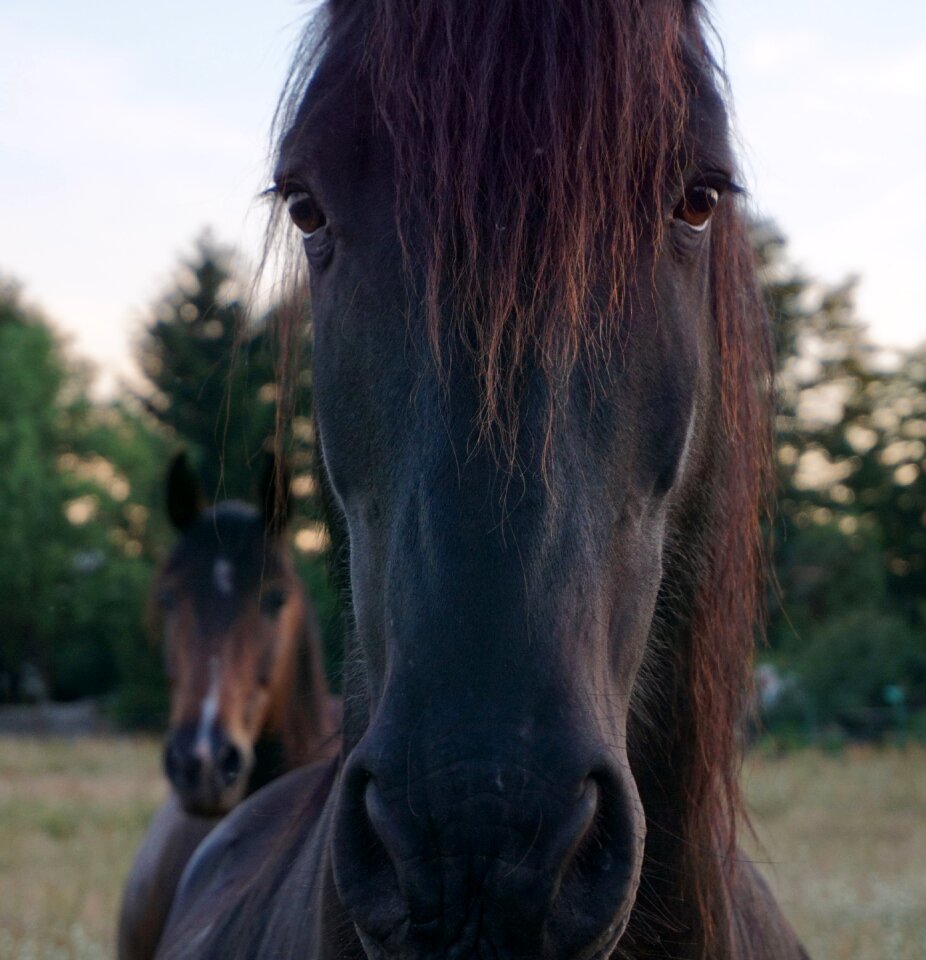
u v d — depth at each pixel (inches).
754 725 78.8
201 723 150.9
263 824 103.8
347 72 56.4
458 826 41.8
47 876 279.7
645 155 51.9
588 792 42.8
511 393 47.2
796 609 843.4
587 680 45.3
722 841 68.5
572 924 42.9
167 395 1171.9
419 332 50.2
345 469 53.9
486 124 49.1
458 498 46.3
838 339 978.1
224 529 162.9
